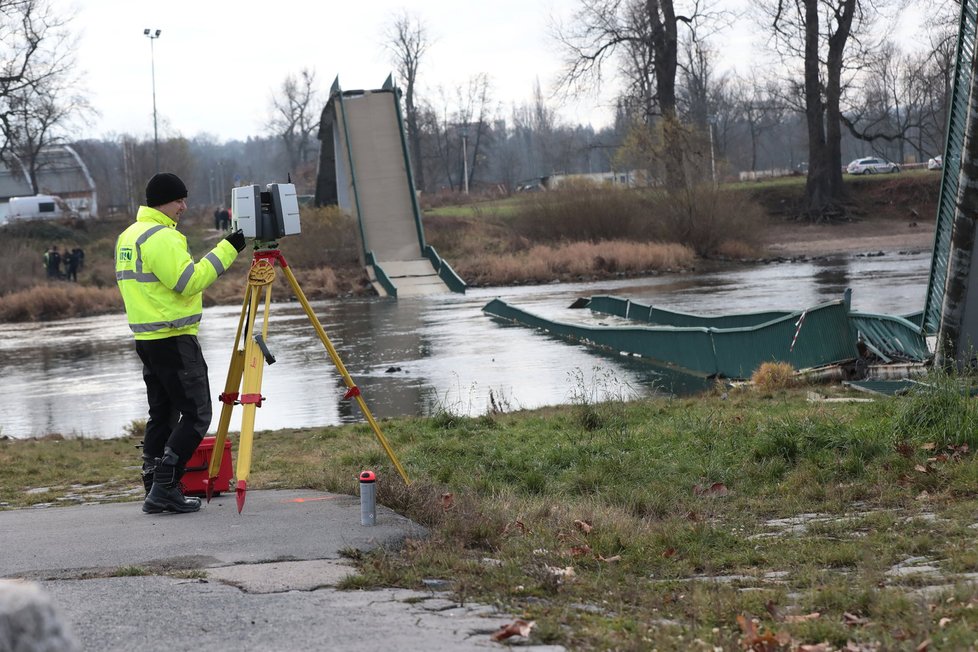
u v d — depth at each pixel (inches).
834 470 461.1
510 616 248.1
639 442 569.9
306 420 936.9
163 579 283.7
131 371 1444.4
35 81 3528.5
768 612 255.3
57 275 3105.3
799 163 7632.9
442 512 376.2
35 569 301.7
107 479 601.0
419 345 1498.5
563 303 2082.9
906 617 239.6
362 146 3031.5
